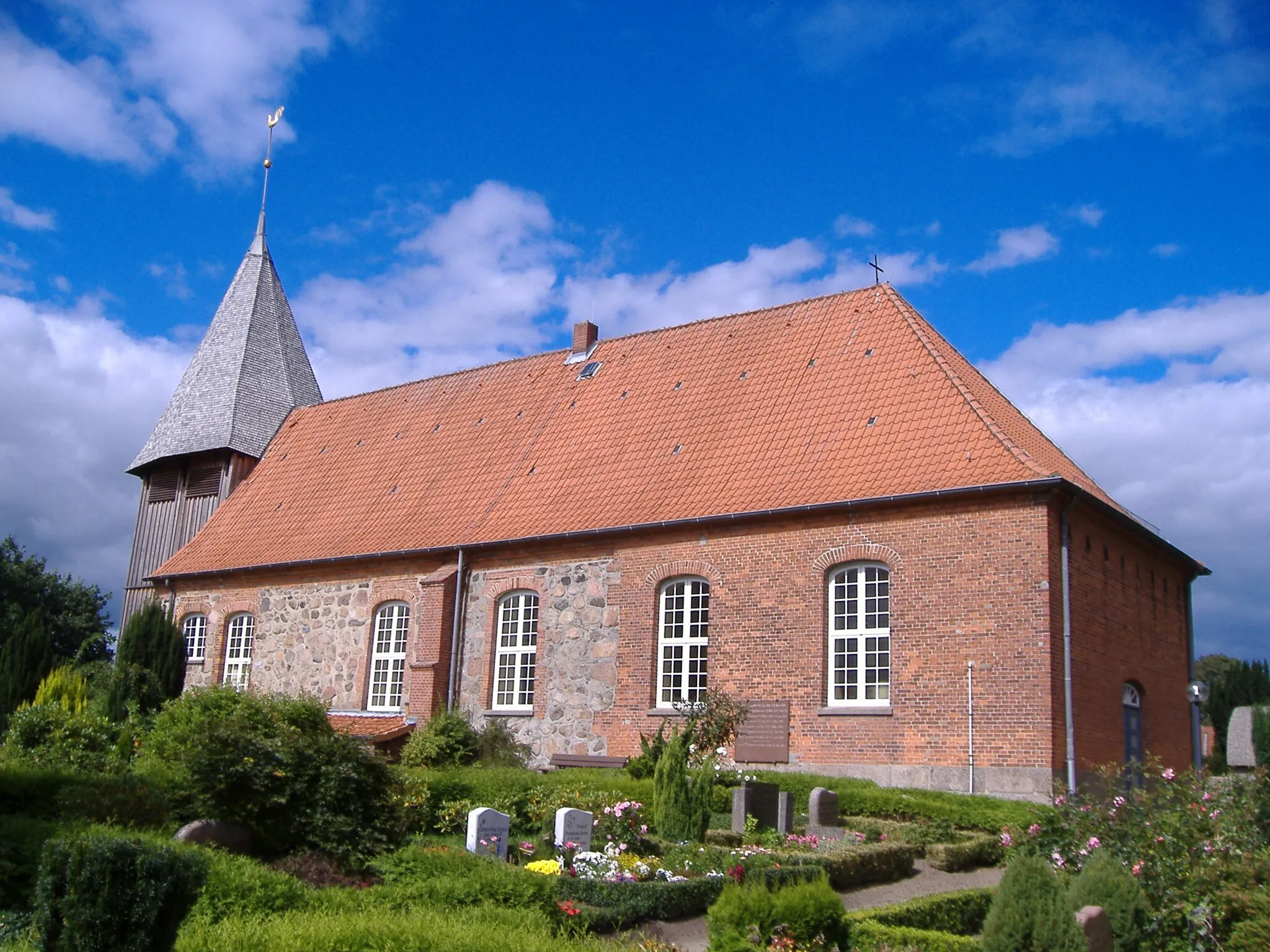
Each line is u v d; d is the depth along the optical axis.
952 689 21.89
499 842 15.83
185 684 35.12
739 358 30.06
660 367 31.70
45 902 9.06
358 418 38.56
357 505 34.31
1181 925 13.34
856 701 23.19
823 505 23.78
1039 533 21.59
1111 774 20.03
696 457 27.66
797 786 21.23
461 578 29.81
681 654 25.73
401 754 26.98
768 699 23.98
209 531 37.53
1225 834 14.32
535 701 27.62
